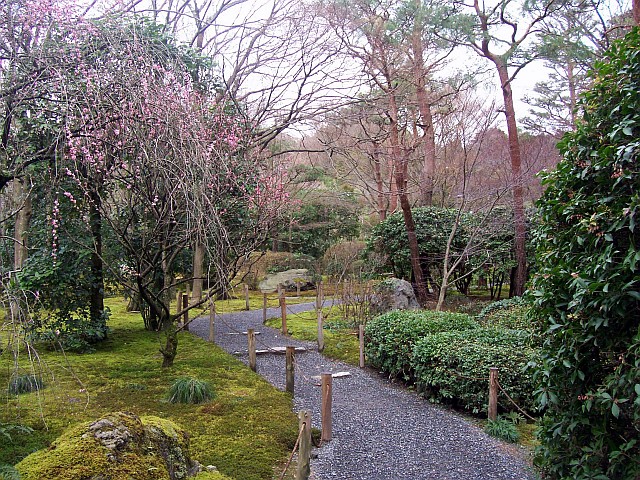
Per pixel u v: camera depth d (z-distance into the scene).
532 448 4.25
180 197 5.47
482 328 6.41
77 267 7.07
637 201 2.25
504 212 10.52
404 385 6.36
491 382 4.79
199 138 5.03
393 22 9.12
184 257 9.51
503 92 9.87
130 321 10.49
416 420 5.01
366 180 16.39
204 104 6.25
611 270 2.39
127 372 6.17
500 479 3.67
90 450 2.05
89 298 7.79
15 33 4.61
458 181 11.38
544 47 8.73
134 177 5.25
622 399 2.37
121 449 2.13
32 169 6.05
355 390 6.11
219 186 5.55
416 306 9.85
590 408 2.64
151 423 2.43
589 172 2.71
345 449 4.24
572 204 2.74
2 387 5.06
